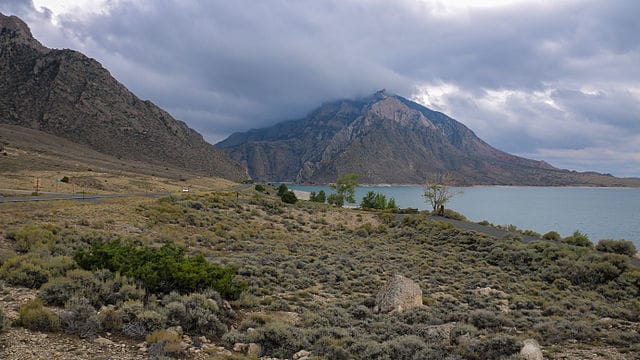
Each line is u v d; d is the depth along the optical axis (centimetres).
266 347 963
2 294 988
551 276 2366
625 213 14375
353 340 1038
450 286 2114
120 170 13150
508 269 2659
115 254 1313
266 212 4825
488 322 1359
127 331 873
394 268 2505
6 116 18525
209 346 922
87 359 720
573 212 14775
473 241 3472
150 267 1238
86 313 873
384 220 5072
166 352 811
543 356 1015
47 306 949
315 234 4091
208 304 1113
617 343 1151
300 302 1534
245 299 1391
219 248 2630
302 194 15838
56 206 3131
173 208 3584
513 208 16738
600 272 2288
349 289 1906
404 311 1508
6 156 9750
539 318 1474
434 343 1047
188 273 1269
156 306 1030
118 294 1059
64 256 1355
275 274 1958
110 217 2819
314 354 923
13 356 674
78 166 11219
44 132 17275
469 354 972
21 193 5275
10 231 1756
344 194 8681
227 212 4259
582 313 1631
